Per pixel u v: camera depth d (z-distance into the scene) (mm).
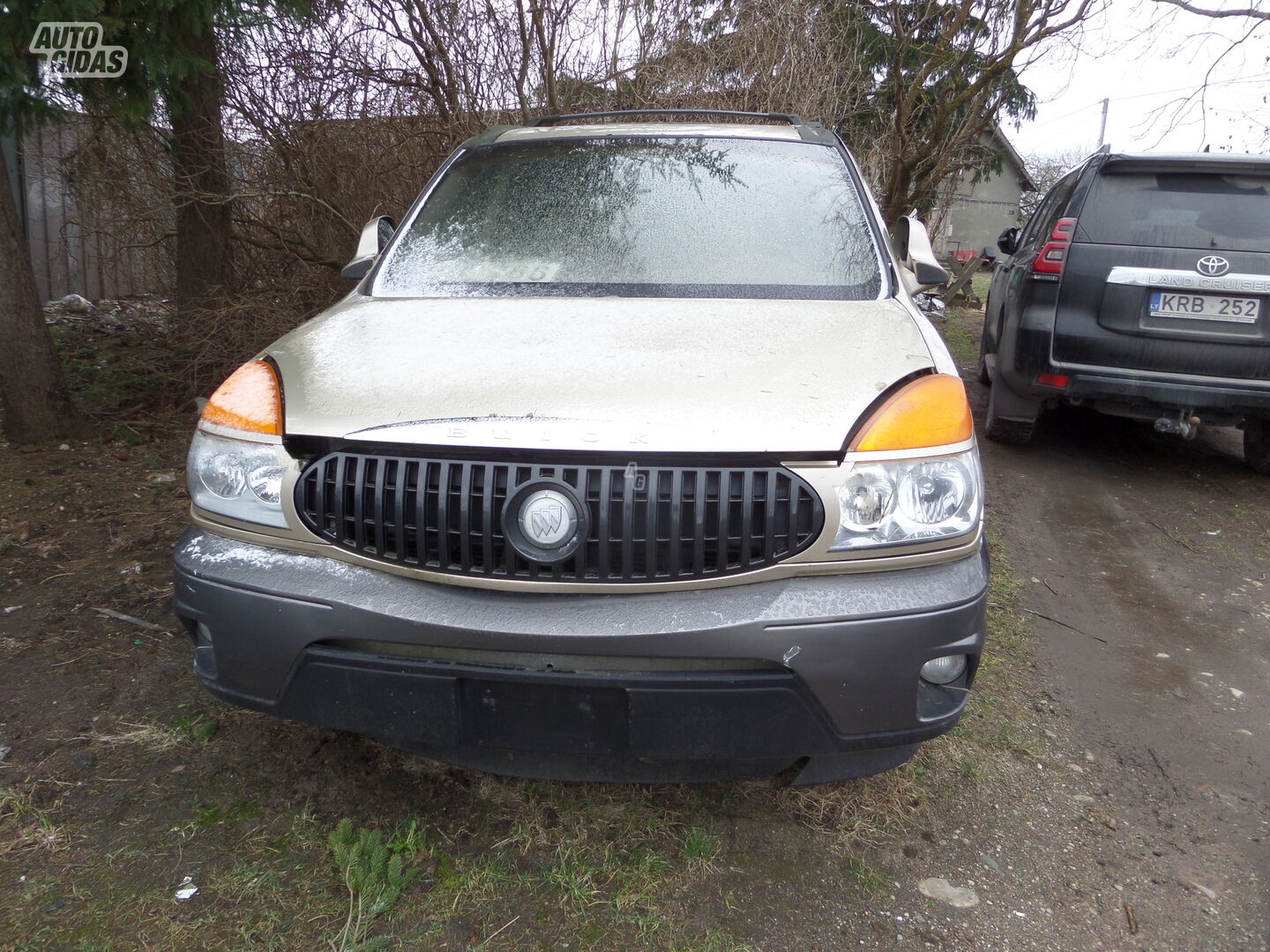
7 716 2803
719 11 7262
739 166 3316
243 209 6473
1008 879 2303
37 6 4152
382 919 2096
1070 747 2896
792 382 2105
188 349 6059
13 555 3902
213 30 5219
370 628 1990
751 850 2348
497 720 2025
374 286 3006
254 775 2566
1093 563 4402
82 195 6656
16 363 5125
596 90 7066
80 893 2146
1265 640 3684
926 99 8547
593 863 2279
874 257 2943
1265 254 4832
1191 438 6770
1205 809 2625
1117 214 5113
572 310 2600
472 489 1950
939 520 2018
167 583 3697
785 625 1919
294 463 2082
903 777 2660
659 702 1938
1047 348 5234
